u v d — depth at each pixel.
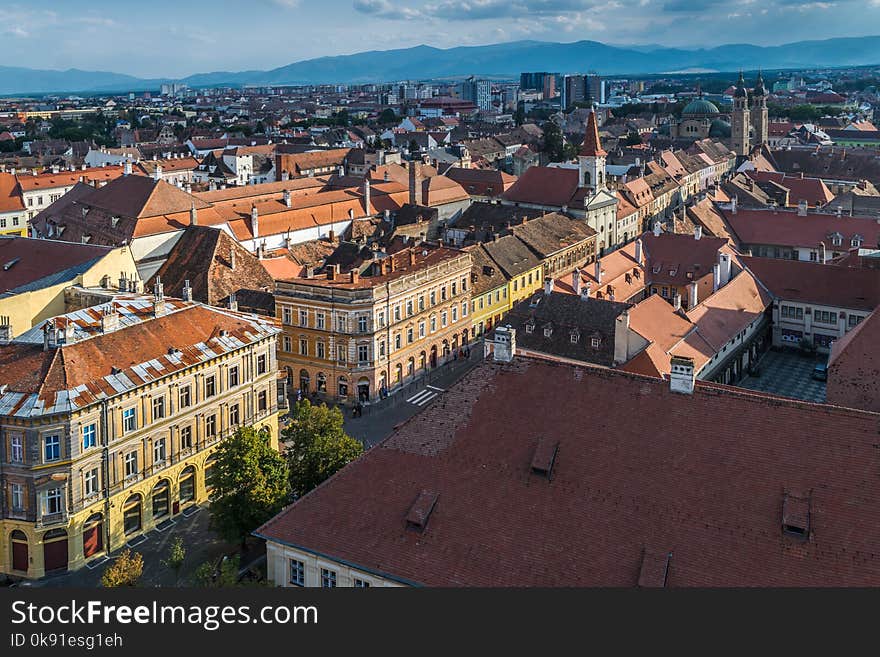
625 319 103.56
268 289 139.88
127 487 84.81
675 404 57.34
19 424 76.75
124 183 172.88
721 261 138.75
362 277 130.38
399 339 129.25
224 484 77.81
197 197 184.50
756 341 135.25
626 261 155.38
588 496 55.53
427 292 134.38
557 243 177.25
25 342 84.06
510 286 158.62
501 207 199.62
